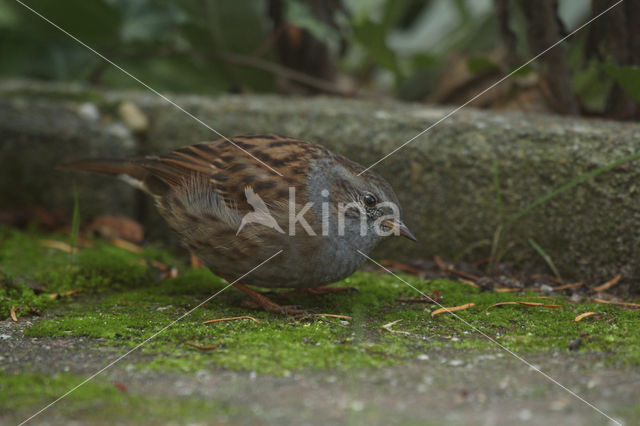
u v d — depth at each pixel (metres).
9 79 13.14
